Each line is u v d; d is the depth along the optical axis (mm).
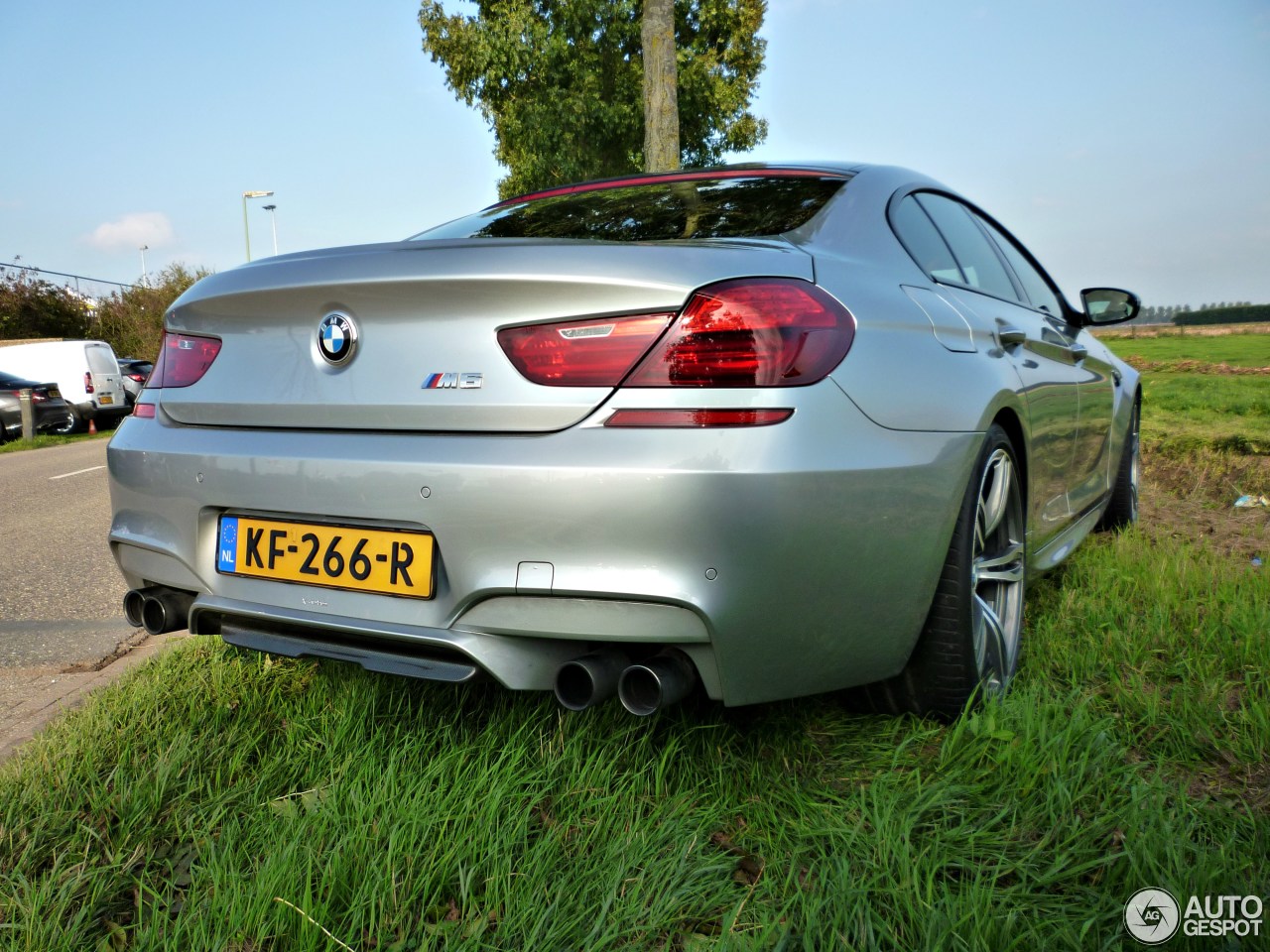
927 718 2213
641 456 1645
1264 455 7793
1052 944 1414
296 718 2273
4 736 2385
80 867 1688
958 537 2105
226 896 1553
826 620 1782
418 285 1812
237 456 2023
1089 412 3473
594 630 1690
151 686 2502
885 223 2404
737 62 15570
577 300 1710
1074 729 2018
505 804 1819
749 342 1665
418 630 1806
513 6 13633
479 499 1729
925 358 2041
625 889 1587
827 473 1706
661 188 2602
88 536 5711
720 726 2131
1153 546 4066
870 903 1519
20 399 14922
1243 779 1941
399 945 1458
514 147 14570
